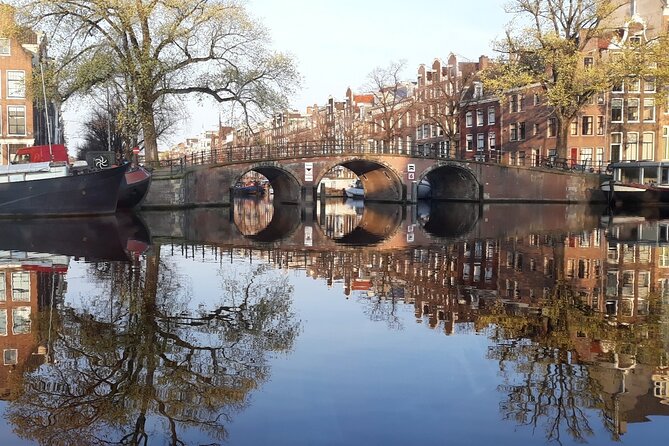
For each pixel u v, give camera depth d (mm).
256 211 41812
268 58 34750
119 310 9727
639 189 41750
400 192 48531
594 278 12992
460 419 5508
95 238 20656
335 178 84938
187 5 31203
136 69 30406
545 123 54312
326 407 5793
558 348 7641
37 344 7820
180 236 22359
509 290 11688
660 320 9133
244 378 6566
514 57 40250
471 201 50344
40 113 49781
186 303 10375
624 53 37688
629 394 6094
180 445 5012
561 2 38812
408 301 10695
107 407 5809
